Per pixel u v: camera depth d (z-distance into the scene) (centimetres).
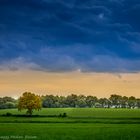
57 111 18425
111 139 5350
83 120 10200
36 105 13312
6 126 7919
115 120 10312
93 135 5906
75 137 5603
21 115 12744
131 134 6050
